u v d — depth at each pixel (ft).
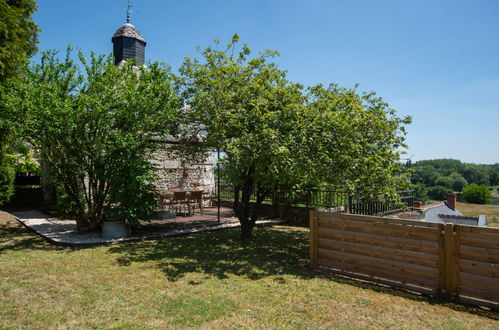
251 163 20.47
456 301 13.15
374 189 21.30
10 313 11.89
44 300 13.14
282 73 25.49
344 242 16.62
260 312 12.08
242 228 26.07
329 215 17.19
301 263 19.19
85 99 23.80
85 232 27.35
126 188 25.21
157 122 25.63
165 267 17.89
